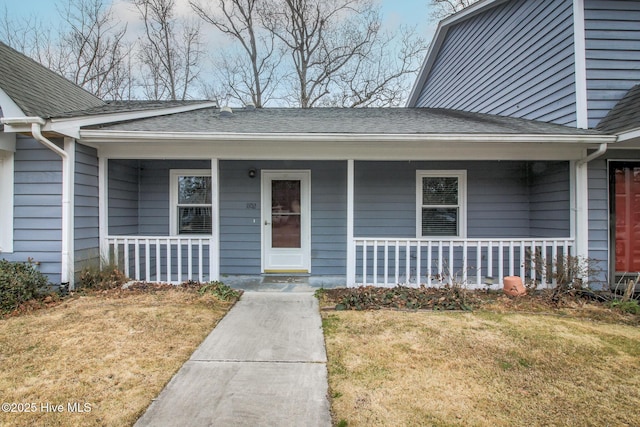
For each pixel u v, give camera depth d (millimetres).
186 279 6430
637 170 5551
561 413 2400
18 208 4988
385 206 7004
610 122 5262
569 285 5145
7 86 4641
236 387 2711
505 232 6918
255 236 7070
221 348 3420
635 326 4059
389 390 2670
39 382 2723
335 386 2727
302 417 2342
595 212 5480
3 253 4988
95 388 2658
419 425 2264
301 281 6398
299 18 17734
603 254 5477
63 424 2236
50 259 4969
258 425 2256
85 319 4039
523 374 2928
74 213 5031
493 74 7977
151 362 3090
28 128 4500
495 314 4426
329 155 5539
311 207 7035
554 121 6105
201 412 2391
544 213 6355
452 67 10031
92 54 17188
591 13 5578
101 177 5527
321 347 3445
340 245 7051
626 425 2279
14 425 2219
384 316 4348
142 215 6965
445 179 7020
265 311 4566
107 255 5551
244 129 5410
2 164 4973
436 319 4223
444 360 3160
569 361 3164
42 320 3990
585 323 4121
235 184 7055
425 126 5867
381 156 5547
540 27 6449
